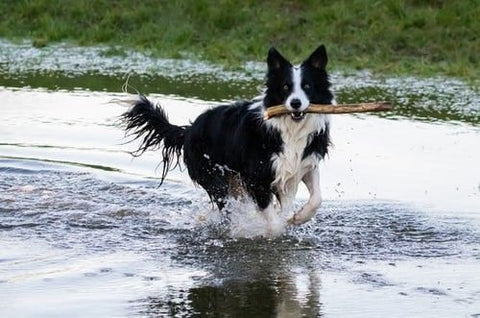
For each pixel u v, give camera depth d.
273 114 12.19
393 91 22.78
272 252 11.59
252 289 10.12
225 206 13.21
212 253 11.52
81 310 9.38
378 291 10.09
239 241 12.09
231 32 29.81
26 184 14.55
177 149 13.98
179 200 13.95
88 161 15.98
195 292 9.98
